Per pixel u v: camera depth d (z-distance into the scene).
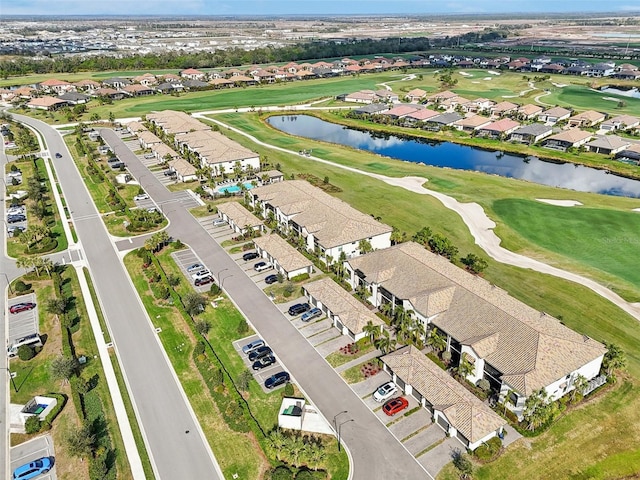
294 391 55.88
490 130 166.62
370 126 185.00
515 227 96.94
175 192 117.00
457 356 59.75
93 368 59.91
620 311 69.81
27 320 69.56
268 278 77.62
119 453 48.28
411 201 109.88
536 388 50.09
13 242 93.69
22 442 49.88
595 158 141.12
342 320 64.81
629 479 45.41
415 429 50.84
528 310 60.97
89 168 132.50
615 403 54.06
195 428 51.09
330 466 46.69
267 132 174.25
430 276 67.88
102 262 85.62
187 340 65.06
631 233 92.94
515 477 45.41
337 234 82.56
